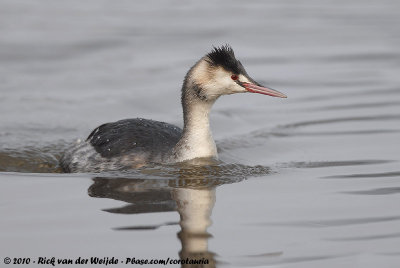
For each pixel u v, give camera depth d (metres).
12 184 12.73
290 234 10.40
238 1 35.41
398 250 9.83
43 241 10.09
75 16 31.17
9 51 25.34
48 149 15.75
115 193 12.16
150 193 12.20
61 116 18.62
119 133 14.46
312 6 34.19
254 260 9.58
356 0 35.38
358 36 27.95
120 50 25.80
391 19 30.83
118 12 32.19
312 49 26.11
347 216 11.07
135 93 20.78
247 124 17.84
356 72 22.94
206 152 14.03
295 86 21.56
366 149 15.23
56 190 12.34
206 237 10.29
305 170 13.75
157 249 9.89
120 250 9.83
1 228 10.53
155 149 13.98
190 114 13.98
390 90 20.67
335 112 18.66
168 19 30.97
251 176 13.31
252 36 28.09
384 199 11.84
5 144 15.88
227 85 13.78
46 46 26.05
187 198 11.91
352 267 9.35
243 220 10.92
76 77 22.56
